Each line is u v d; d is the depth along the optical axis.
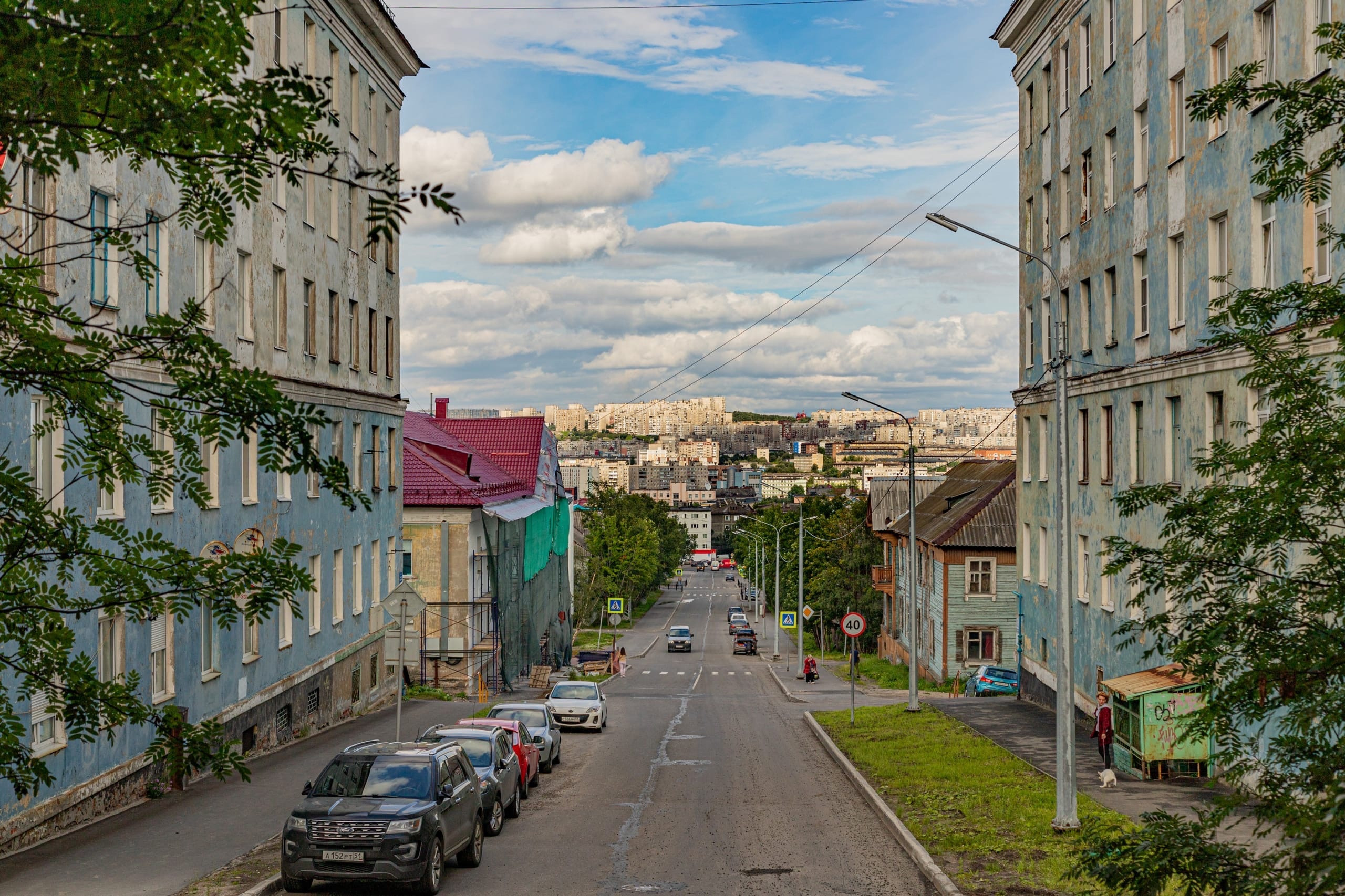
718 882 13.66
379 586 34.66
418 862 12.62
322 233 28.84
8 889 12.45
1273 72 19.11
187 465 7.30
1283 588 6.71
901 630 66.44
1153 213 24.61
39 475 15.09
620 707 40.50
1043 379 33.38
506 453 61.75
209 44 5.68
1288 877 5.70
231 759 7.42
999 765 22.41
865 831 16.97
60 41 5.33
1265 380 7.58
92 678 7.07
